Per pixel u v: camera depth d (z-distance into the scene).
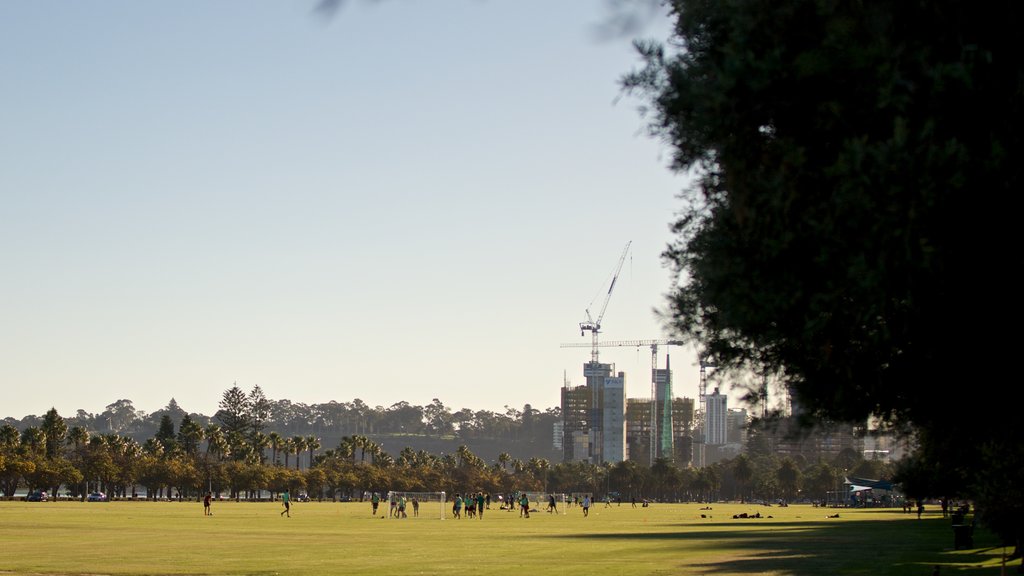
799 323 14.31
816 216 12.82
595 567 48.91
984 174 11.63
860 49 12.07
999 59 11.96
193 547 60.16
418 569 46.59
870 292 12.32
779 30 12.75
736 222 14.36
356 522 107.94
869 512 179.50
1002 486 33.44
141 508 152.00
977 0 11.99
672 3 15.02
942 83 11.68
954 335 13.95
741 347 17.88
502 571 46.03
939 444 21.92
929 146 11.59
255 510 153.38
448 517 130.62
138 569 44.38
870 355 15.35
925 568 48.38
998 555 57.53
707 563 52.16
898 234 11.79
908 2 12.12
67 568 44.25
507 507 190.88
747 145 13.42
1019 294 12.93
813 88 12.59
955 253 12.31
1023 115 11.83
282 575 42.59
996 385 14.88
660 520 129.00
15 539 65.62
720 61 13.83
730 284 14.27
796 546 68.31
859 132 12.50
